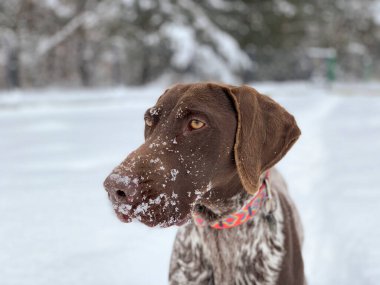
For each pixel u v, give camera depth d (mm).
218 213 2422
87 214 4188
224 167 2268
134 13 20188
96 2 19906
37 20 18562
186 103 2191
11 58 14969
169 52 20188
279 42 26672
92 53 19562
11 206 4379
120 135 8500
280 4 26344
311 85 23422
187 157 2137
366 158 6359
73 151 7020
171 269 2629
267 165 2271
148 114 2316
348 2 40125
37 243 3541
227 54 20766
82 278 3041
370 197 4574
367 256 3379
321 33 36375
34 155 6742
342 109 12852
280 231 2453
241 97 2238
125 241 3643
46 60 18750
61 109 12602
